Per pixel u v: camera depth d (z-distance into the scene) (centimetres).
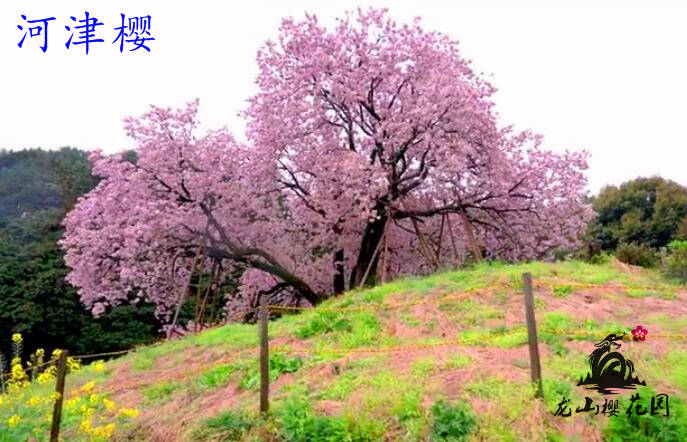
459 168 1561
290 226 2064
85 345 2786
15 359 877
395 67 1767
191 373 942
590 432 554
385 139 1659
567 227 1941
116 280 1906
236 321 1984
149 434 755
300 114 1781
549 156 1788
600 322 902
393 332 968
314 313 1145
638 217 4206
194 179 1686
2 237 3219
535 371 620
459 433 571
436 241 2048
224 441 654
